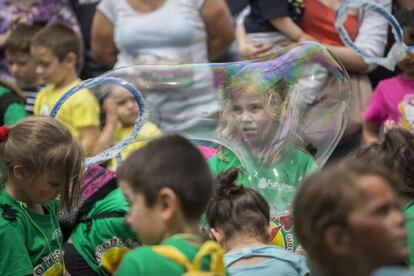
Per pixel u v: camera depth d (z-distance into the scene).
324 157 5.29
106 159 5.04
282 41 7.05
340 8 6.06
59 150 4.37
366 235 2.71
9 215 4.37
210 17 7.04
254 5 7.09
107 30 7.26
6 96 7.00
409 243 3.85
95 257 4.98
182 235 3.28
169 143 3.37
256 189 4.89
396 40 6.05
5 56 8.22
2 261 4.30
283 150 5.09
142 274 3.17
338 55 6.83
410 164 4.29
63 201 4.55
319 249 2.76
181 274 3.17
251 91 5.09
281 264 4.31
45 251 4.57
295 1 6.98
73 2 8.16
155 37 7.00
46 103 7.14
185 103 5.11
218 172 4.83
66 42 7.11
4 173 4.48
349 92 5.29
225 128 5.11
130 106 5.10
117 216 4.94
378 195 2.73
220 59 7.24
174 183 3.28
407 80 6.48
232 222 4.43
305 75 5.20
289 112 5.11
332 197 2.73
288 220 5.02
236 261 4.33
